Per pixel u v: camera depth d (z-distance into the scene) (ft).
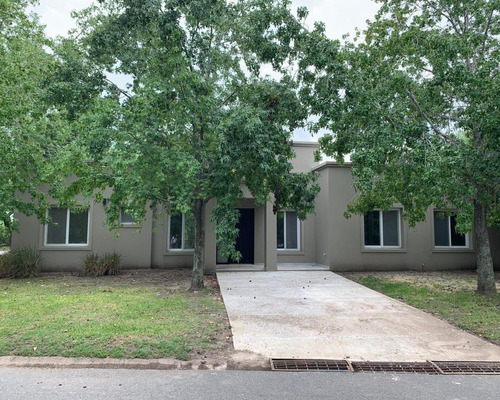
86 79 30.50
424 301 28.99
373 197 34.65
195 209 33.30
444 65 26.94
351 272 44.86
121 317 23.17
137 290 32.50
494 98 25.00
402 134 26.35
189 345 18.72
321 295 30.89
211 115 29.17
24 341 18.66
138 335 19.70
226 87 32.22
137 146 25.63
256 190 31.30
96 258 41.60
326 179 46.65
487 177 26.73
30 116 34.53
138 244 44.78
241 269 44.14
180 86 27.68
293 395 14.15
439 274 43.80
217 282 36.70
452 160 23.75
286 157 31.24
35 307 25.63
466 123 28.60
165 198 29.91
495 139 25.73
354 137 30.81
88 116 26.71
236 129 26.43
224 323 22.89
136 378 15.49
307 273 42.63
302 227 50.80
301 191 31.63
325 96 28.99
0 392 14.03
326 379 15.78
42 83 31.81
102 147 26.14
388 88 28.78
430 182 24.09
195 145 29.84
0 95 31.40
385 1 31.71
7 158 31.53
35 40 39.58
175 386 14.78
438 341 20.30
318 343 19.76
